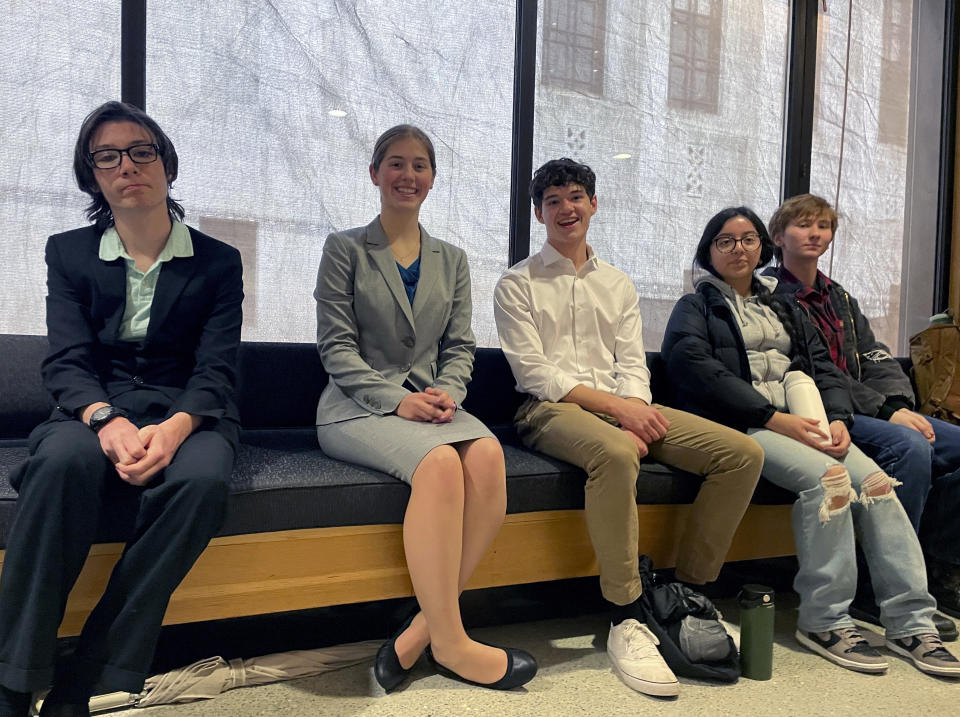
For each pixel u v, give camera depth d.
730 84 2.96
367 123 2.37
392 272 1.80
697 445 1.81
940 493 2.08
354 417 1.66
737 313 2.19
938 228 3.43
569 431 1.74
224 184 2.20
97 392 1.41
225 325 1.58
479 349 2.35
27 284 2.04
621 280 2.15
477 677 1.48
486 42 2.51
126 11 2.06
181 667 1.45
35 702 1.34
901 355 3.43
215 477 1.28
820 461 1.78
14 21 1.99
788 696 1.52
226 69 2.19
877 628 1.93
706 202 2.94
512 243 2.57
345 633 1.80
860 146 3.30
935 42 3.39
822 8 3.15
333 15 2.31
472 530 1.54
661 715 1.41
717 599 2.10
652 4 2.79
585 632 1.85
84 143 1.49
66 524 1.21
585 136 2.69
